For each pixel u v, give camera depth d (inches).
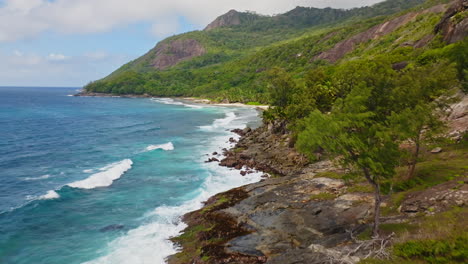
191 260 682.2
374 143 582.2
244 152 1795.0
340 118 588.1
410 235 541.6
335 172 1104.2
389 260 477.4
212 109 5167.3
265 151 1776.6
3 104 5821.9
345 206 807.1
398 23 6565.0
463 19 2142.0
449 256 444.5
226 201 1008.2
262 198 979.9
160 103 6879.9
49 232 841.5
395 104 658.8
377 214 593.0
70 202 1053.2
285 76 2314.2
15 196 1108.5
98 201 1068.5
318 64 7426.2
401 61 2383.1
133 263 694.5
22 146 2017.7
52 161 1626.5
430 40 2812.5
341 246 592.4
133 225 886.4
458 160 858.8
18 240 795.4
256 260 633.6
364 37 7234.3
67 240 799.1
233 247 706.8
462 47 1231.5
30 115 3954.2
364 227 665.6
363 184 920.3
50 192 1117.1
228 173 1427.2
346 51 7308.1
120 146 2050.9
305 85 2329.0
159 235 824.9
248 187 1119.6
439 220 567.2
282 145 1807.3
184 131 2699.3
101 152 1854.1
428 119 735.7
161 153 1829.5
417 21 5541.3
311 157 668.7
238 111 4771.2
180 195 1135.0
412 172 818.8
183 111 4773.6
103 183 1253.7
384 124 632.4
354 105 579.8
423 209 648.4
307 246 651.5
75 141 2224.4
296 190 1003.9
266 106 5403.5
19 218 921.5
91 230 855.1
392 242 536.4
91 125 3100.4
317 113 613.6
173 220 919.7
